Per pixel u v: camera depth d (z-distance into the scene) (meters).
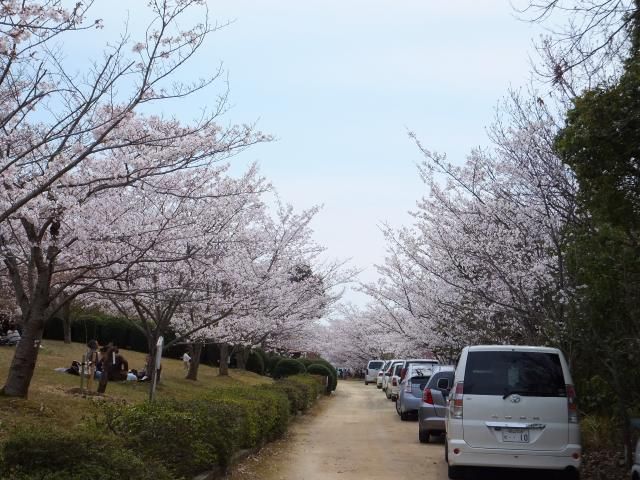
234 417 10.38
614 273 9.14
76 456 5.58
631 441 9.84
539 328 14.40
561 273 12.64
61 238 12.29
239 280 18.58
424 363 24.16
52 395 13.92
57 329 33.09
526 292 14.51
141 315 19.81
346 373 74.31
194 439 8.41
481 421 9.88
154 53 10.43
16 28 8.42
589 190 8.86
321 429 18.69
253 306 20.08
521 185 14.01
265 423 13.47
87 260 12.86
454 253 16.67
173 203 15.29
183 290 15.97
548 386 9.90
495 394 9.93
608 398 11.34
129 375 21.69
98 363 20.00
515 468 10.00
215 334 22.27
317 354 65.12
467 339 20.09
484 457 9.80
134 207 13.65
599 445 11.97
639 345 9.27
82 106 9.91
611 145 8.12
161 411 8.37
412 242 19.89
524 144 13.55
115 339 35.09
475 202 15.70
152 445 7.80
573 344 12.30
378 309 33.53
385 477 10.84
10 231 12.66
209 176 15.31
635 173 8.32
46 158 10.61
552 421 9.77
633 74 8.02
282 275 23.22
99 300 20.20
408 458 13.04
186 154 12.07
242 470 10.80
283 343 36.59
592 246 9.61
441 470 11.60
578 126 8.31
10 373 12.48
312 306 29.91
